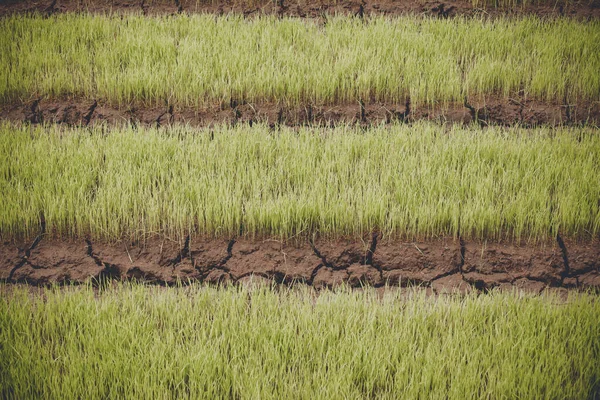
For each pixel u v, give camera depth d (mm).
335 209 12352
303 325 10289
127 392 9367
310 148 13422
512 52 16062
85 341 9914
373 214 12469
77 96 15438
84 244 12305
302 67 15398
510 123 14945
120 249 12234
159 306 10672
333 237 12484
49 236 12406
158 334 10234
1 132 13945
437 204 12375
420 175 12859
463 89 15383
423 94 15180
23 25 16625
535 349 9938
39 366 9516
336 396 9195
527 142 13688
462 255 12195
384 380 9578
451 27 16781
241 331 10055
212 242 12359
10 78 15164
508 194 12656
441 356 9703
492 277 11898
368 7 17828
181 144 13555
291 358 9750
